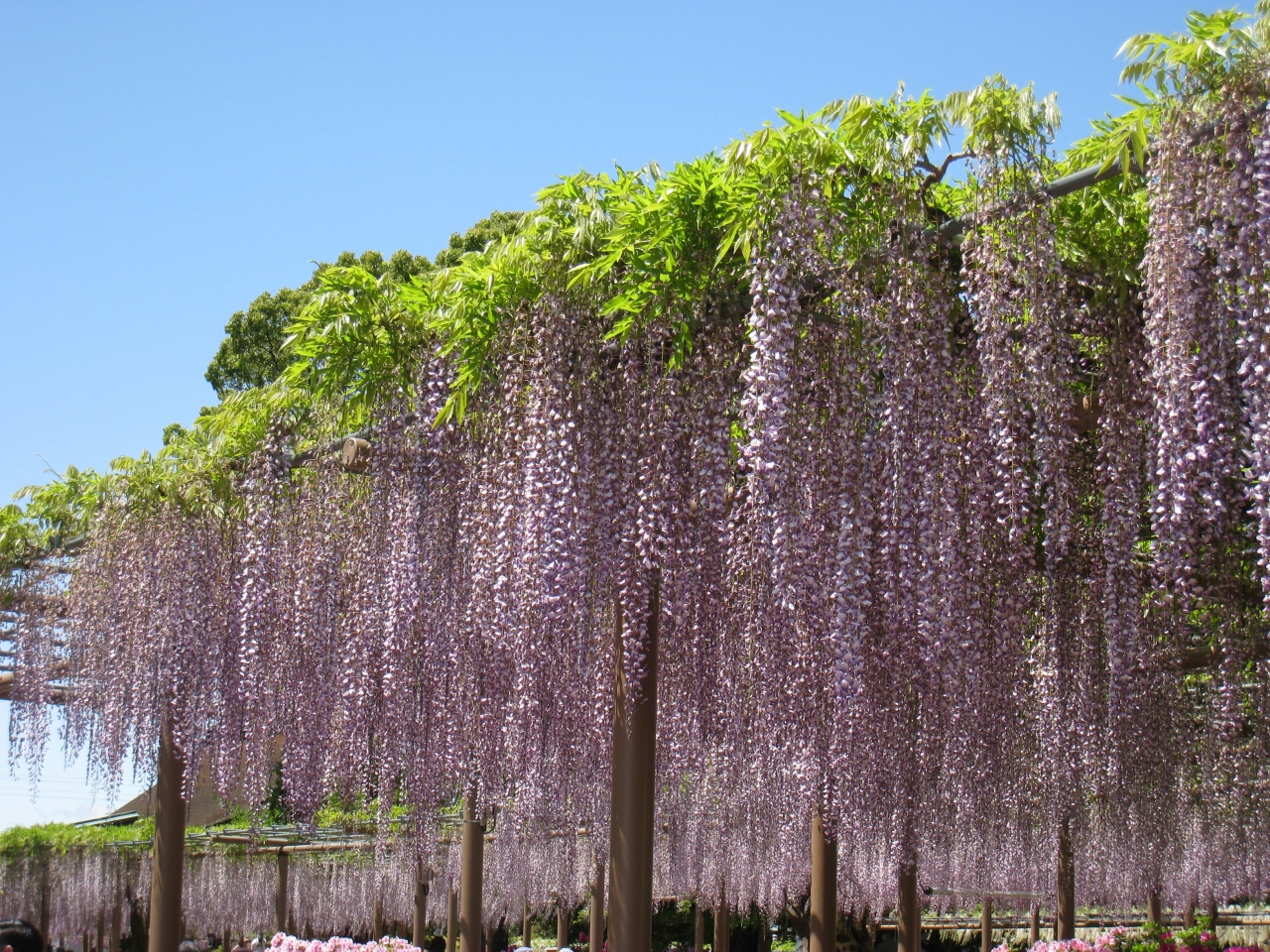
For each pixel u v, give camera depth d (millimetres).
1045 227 3705
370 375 5430
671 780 5410
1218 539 4332
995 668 4500
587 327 4574
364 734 5746
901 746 4578
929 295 3975
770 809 6453
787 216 3791
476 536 5035
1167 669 5426
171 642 6852
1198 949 9938
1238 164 3168
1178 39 3254
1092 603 4887
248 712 6520
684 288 4227
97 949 17344
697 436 4402
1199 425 3404
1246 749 6699
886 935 16562
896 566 4004
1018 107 3684
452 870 13961
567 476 4359
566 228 4516
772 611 4535
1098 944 9953
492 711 5230
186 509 7027
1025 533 4395
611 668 4973
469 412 5207
